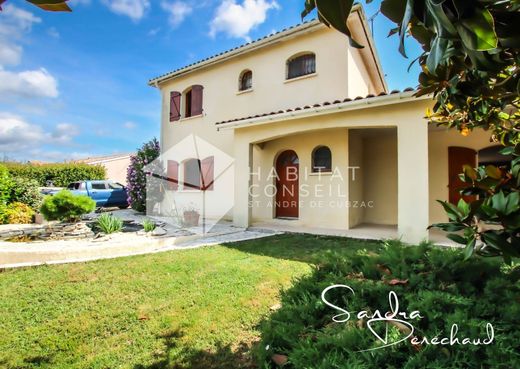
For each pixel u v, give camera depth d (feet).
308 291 6.76
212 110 40.24
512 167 4.30
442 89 5.46
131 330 9.59
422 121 20.44
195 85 41.91
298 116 24.66
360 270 7.23
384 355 4.28
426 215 20.18
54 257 17.76
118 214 41.73
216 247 21.13
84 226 25.57
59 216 24.61
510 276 5.80
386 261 7.02
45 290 12.87
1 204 32.01
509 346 4.09
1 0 1.97
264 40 33.99
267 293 12.39
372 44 32.58
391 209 31.68
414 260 6.84
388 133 30.27
